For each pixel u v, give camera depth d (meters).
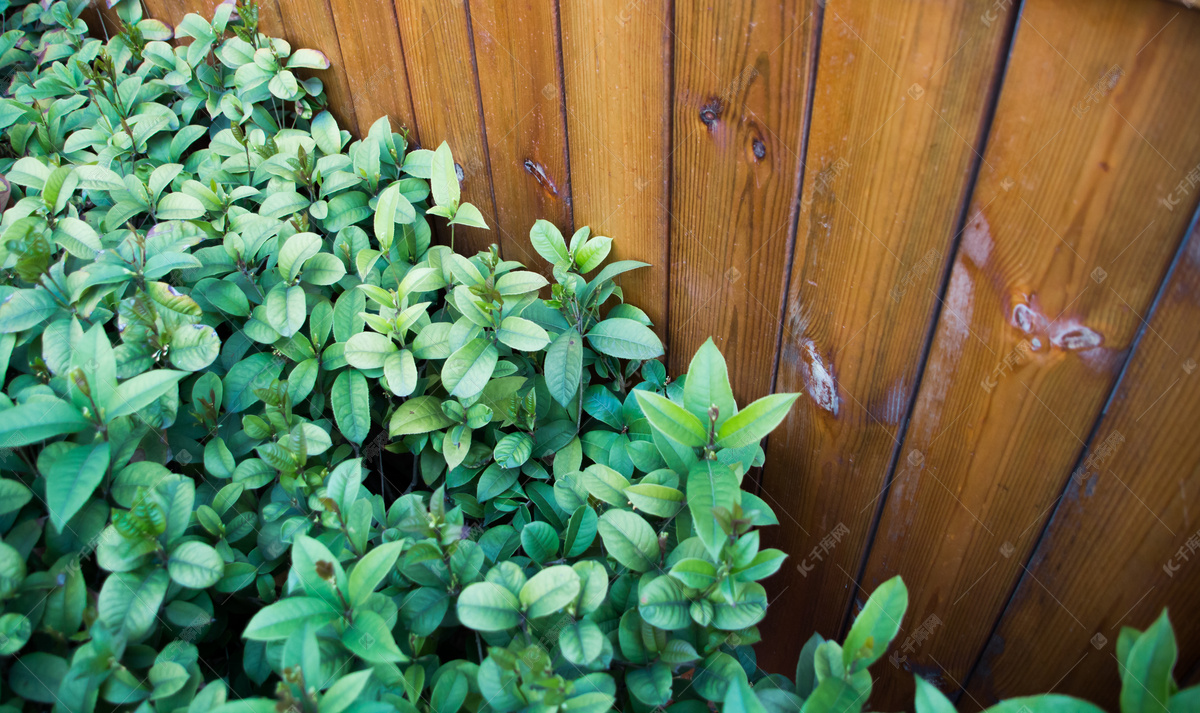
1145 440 0.90
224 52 1.87
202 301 1.43
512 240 1.74
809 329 1.22
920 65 0.91
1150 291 0.83
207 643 1.18
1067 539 1.04
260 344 1.47
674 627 1.00
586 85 1.33
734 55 1.09
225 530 1.19
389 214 1.48
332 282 1.48
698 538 1.08
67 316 1.25
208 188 1.64
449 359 1.32
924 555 1.25
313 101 1.95
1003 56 0.84
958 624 1.25
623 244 1.46
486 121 1.58
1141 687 0.75
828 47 0.98
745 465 1.16
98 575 1.11
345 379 1.39
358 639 0.96
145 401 1.08
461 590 1.12
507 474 1.38
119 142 1.78
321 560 0.94
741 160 1.17
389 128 1.72
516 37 1.39
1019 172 0.88
